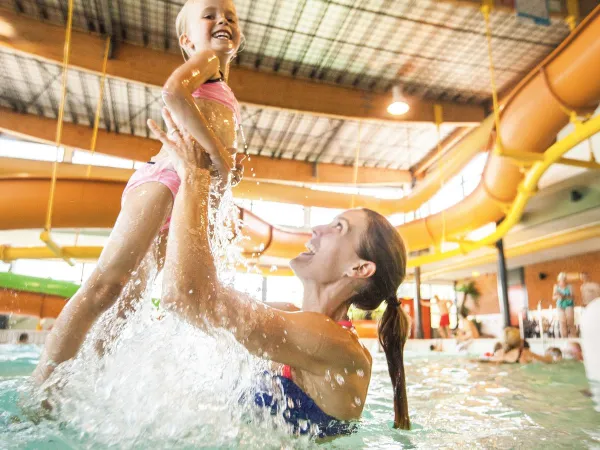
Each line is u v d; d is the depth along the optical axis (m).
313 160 11.55
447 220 7.54
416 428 1.40
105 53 6.84
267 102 7.61
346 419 1.19
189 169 1.05
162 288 0.93
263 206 13.26
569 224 7.79
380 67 7.77
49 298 7.26
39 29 6.56
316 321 1.10
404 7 6.36
